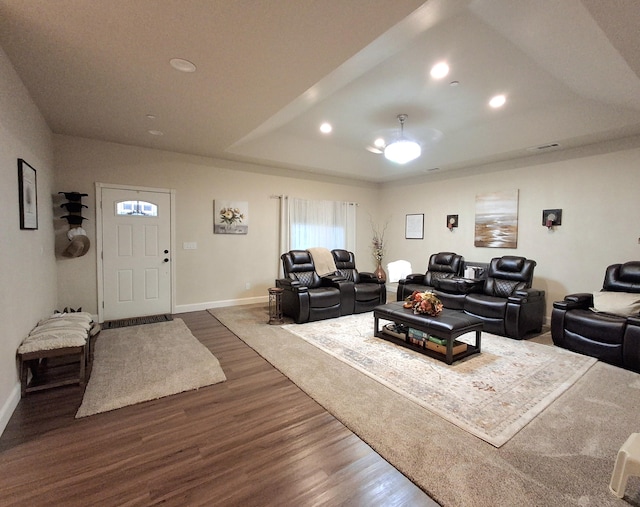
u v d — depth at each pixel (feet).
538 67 10.02
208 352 11.39
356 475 5.69
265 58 7.58
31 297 9.51
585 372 9.98
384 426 7.12
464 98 12.36
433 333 10.83
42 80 8.77
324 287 17.54
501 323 13.64
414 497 5.23
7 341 7.40
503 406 7.95
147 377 9.40
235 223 18.75
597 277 14.29
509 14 7.63
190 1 5.62
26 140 9.36
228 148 16.16
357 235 24.48
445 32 8.41
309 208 21.62
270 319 15.53
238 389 8.83
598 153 14.19
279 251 20.59
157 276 16.55
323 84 9.80
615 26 6.73
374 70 10.37
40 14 5.99
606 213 14.01
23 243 8.80
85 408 7.73
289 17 6.06
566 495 5.21
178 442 6.56
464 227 19.65
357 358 10.96
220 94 9.59
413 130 15.83
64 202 14.02
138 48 7.20
